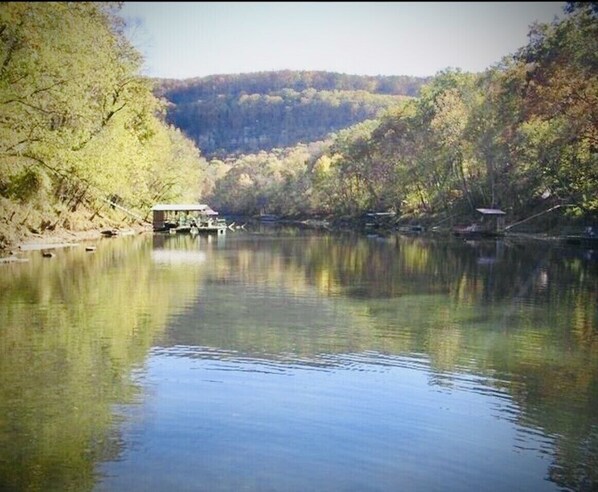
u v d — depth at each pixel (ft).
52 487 35.68
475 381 55.88
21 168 171.63
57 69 171.01
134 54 244.42
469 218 318.86
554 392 53.11
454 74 349.82
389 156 392.68
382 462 39.22
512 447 41.91
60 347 64.49
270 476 37.14
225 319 80.28
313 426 44.55
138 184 280.92
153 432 43.06
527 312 88.48
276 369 58.39
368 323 79.77
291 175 589.32
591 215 237.66
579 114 213.87
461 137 307.37
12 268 127.65
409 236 283.79
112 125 233.76
